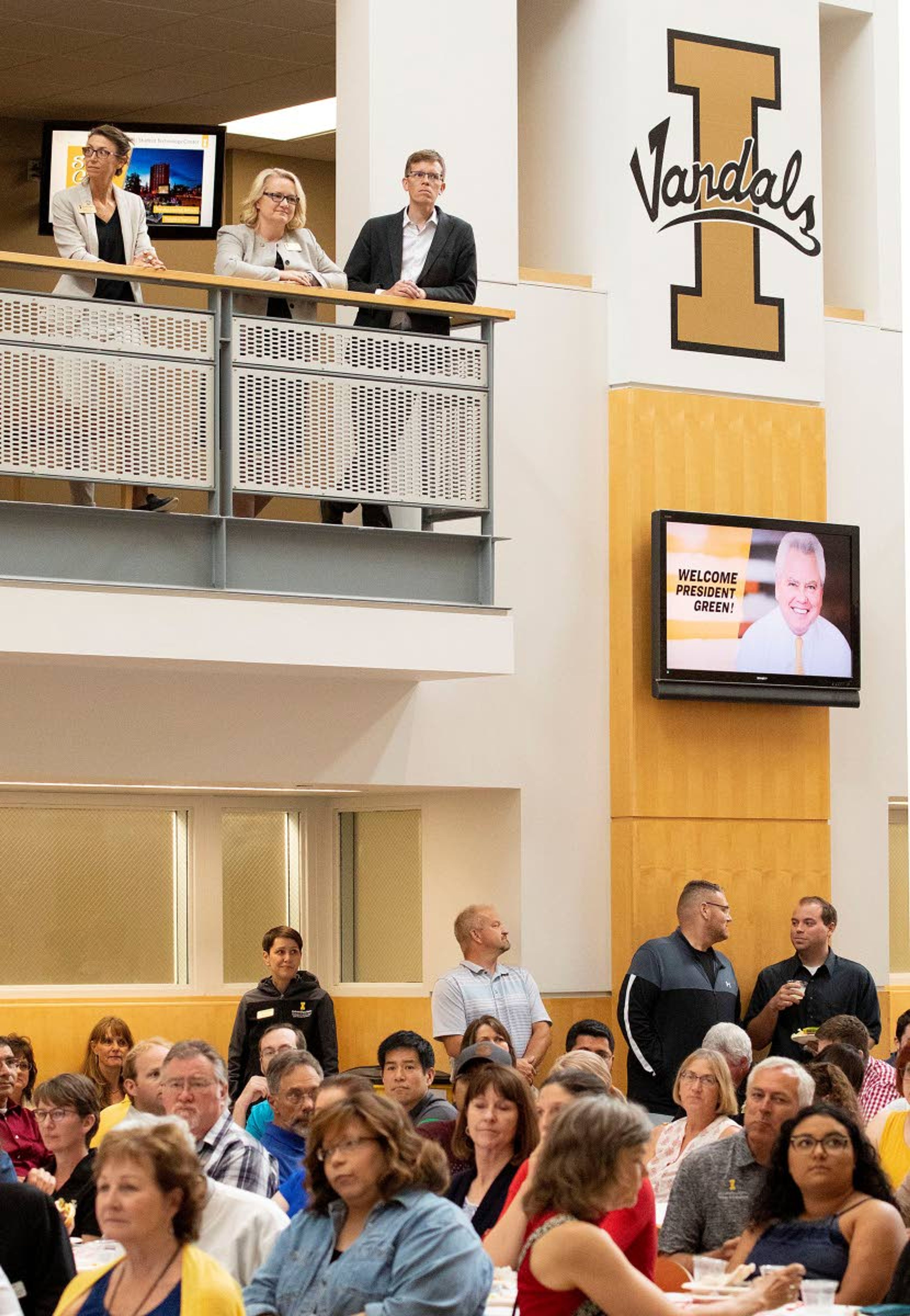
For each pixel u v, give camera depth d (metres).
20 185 17.56
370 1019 15.21
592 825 14.52
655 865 14.46
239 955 15.23
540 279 14.66
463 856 14.62
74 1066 14.34
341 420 12.26
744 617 14.75
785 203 15.45
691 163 15.07
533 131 15.52
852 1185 8.00
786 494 15.28
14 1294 7.00
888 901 15.76
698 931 13.84
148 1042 9.81
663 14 15.02
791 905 15.00
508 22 14.48
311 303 12.91
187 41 16.30
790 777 15.10
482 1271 6.66
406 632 12.47
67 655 11.45
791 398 15.38
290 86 17.34
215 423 11.89
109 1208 6.16
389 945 15.26
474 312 12.75
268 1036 10.97
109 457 11.55
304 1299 6.73
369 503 12.42
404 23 14.08
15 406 11.30
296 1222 6.96
